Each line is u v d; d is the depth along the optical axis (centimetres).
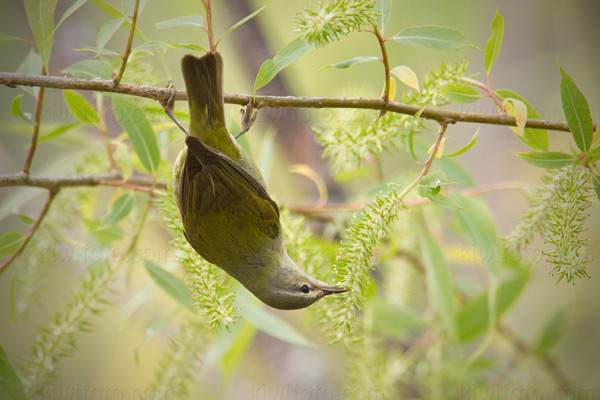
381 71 367
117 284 365
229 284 351
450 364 356
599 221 367
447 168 357
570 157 342
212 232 345
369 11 338
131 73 347
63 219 354
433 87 344
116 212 349
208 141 344
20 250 347
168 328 364
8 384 342
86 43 367
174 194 346
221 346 354
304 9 338
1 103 367
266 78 342
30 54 349
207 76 343
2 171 363
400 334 358
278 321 349
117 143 351
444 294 354
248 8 365
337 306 339
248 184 345
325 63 366
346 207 356
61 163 356
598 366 366
